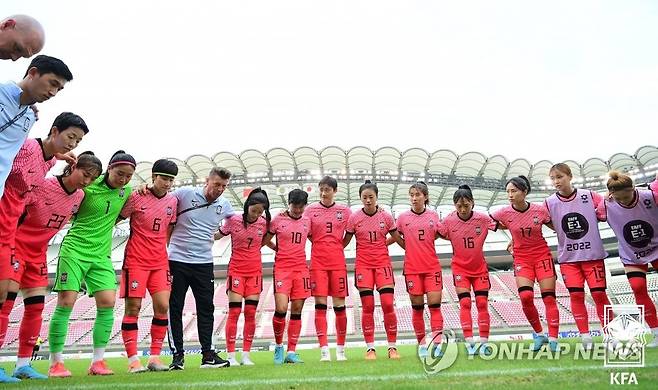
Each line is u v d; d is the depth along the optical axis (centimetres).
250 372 463
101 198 553
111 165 555
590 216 615
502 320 2653
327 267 699
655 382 293
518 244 651
